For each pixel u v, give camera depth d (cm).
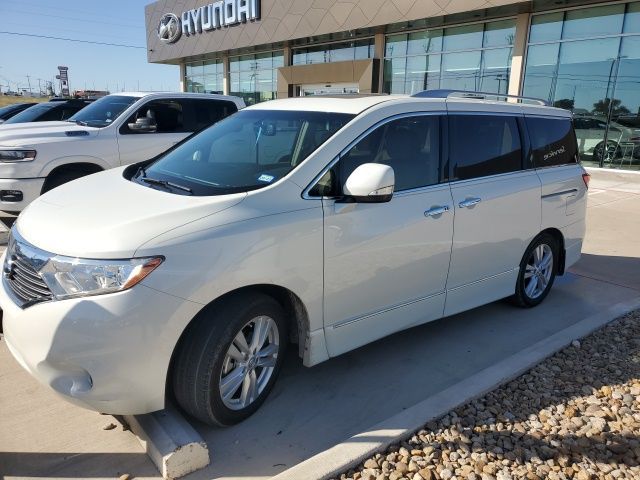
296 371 376
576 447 297
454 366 393
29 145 686
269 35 2202
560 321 481
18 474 265
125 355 254
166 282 258
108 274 252
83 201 312
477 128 427
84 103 1280
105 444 290
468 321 475
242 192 306
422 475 269
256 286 305
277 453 289
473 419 319
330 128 348
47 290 261
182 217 277
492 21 1588
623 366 390
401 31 1852
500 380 356
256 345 307
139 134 795
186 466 268
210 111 881
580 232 548
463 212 402
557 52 1453
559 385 362
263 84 2539
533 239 483
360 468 275
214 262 272
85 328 249
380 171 312
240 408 307
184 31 2736
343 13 1864
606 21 1341
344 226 325
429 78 1800
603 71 1367
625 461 287
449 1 1530
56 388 261
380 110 362
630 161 1353
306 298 315
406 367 389
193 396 283
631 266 645
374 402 342
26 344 261
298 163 325
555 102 1480
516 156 464
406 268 368
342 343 345
